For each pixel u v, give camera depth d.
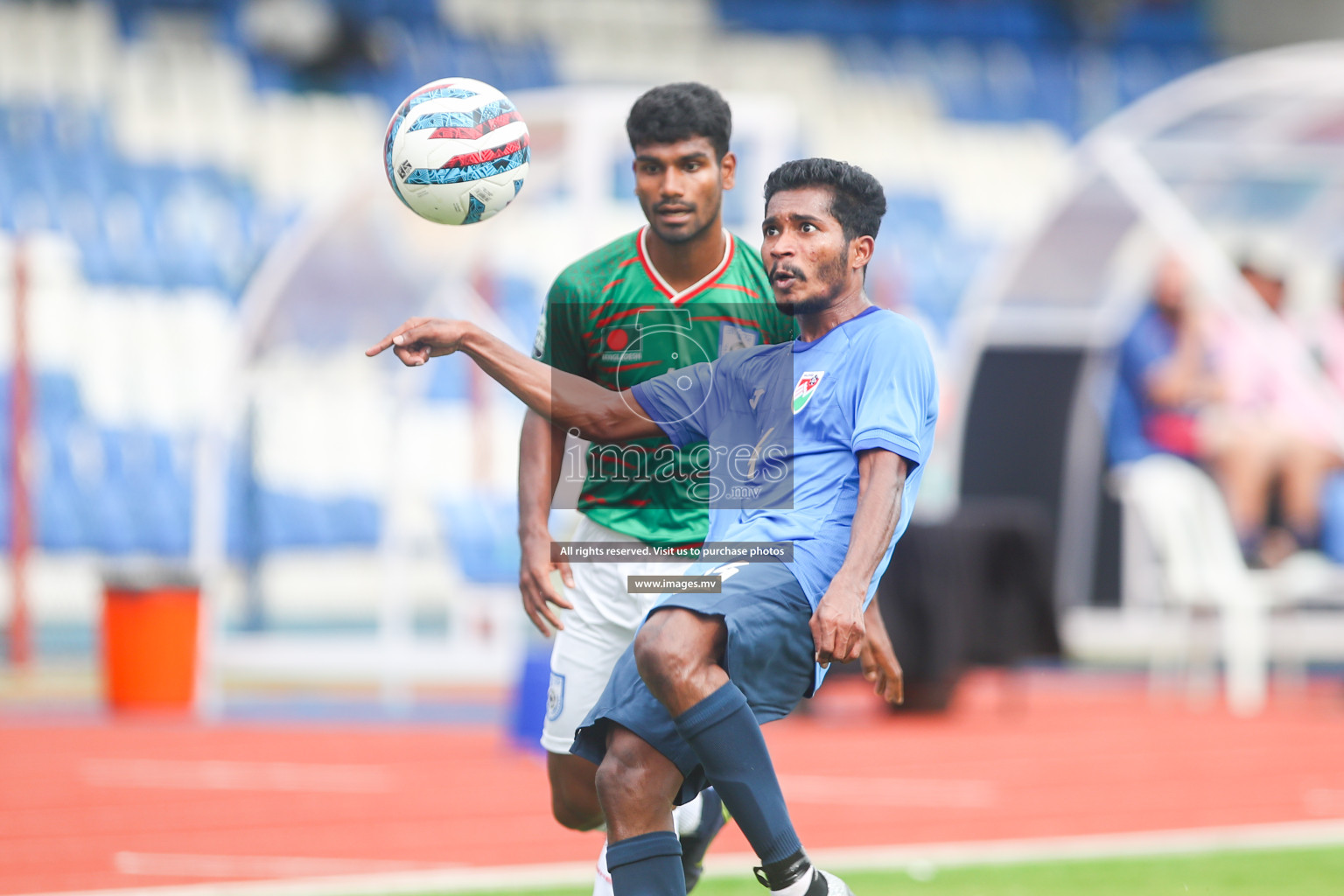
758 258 13.05
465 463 57.34
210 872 17.81
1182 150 40.81
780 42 75.69
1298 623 47.06
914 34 77.06
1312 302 49.50
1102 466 46.69
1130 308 46.81
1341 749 30.56
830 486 10.83
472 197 11.21
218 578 39.66
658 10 75.25
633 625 12.92
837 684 34.62
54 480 54.38
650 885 10.34
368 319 39.56
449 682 42.53
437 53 70.31
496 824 21.31
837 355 10.97
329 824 21.22
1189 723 34.88
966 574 34.97
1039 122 75.88
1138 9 78.12
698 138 12.09
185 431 57.50
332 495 56.78
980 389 43.69
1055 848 19.69
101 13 66.31
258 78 67.56
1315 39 75.56
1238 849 19.67
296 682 42.16
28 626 43.22
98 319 58.69
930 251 70.44
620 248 12.95
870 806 23.16
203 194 63.69
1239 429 46.84
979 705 38.06
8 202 60.62
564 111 36.00
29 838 20.03
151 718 33.78
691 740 10.21
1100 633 46.81
